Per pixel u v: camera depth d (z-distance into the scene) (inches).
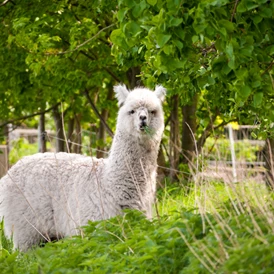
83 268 415.5
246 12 400.2
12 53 928.3
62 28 879.1
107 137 1459.2
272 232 369.1
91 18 872.9
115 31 436.5
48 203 589.9
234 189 436.1
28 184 600.1
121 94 606.5
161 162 975.0
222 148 844.0
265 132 541.6
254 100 407.2
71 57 925.8
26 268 449.4
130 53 564.7
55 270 396.8
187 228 390.0
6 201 607.8
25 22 822.5
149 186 576.4
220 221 404.8
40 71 922.1
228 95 536.4
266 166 585.9
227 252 356.8
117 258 420.8
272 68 430.0
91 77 941.8
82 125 1378.0
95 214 557.9
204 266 359.3
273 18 402.3
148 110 572.1
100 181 568.1
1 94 1115.9
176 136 989.8
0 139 1113.4
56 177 589.9
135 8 404.8
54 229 590.6
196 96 979.9
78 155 611.8
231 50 379.9
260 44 413.1
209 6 373.1
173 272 390.3
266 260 339.6
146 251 395.9
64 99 999.0
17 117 1268.5
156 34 387.5
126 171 562.3
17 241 601.6
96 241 446.6
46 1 854.5
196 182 460.4
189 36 399.9
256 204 425.4
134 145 568.4
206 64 487.8
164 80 549.0
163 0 392.5
